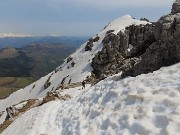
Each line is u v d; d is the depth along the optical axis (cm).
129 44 11275
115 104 1895
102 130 1700
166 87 1648
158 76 1875
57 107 3472
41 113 3431
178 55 2217
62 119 2689
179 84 1625
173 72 1869
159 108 1484
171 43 2322
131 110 1617
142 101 1647
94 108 2167
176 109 1396
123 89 2019
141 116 1508
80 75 12538
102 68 11144
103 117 1844
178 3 2544
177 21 2278
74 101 3059
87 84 7850
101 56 11338
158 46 2470
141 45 4034
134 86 1928
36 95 15550
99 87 2644
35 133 2697
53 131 2511
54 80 15412
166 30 2344
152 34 3828
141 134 1389
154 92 1675
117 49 11012
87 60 14600
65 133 2222
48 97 5447
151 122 1427
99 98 2258
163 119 1384
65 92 6200
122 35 11050
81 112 2380
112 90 2131
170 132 1270
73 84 8612
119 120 1625
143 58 2575
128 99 1800
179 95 1504
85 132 1830
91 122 1927
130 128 1488
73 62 15700
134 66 2650
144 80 1945
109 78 2884
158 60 2428
